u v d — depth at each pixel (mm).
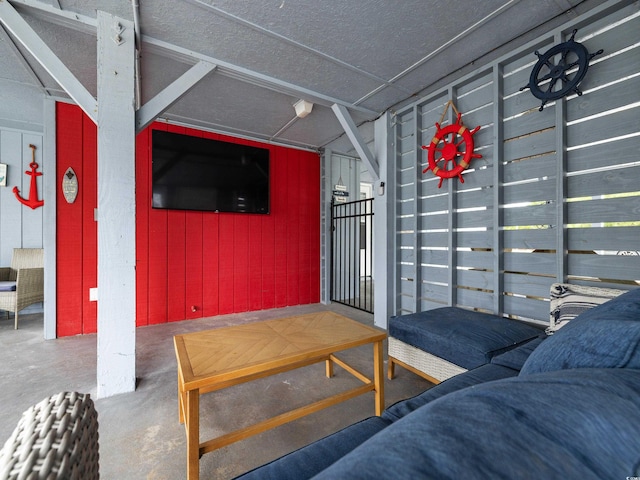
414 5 1754
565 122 1920
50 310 2812
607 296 1547
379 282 3307
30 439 352
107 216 1845
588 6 1766
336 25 1918
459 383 1157
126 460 1308
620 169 1711
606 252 1764
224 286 3832
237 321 3516
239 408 1720
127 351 1889
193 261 3615
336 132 3916
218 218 3791
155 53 2164
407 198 3180
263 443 1432
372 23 1903
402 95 2885
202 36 2012
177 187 3461
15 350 2525
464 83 2555
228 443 1209
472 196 2525
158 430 1514
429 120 2938
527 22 1906
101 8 1783
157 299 3396
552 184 2006
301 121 3525
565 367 611
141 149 3309
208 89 2764
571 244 1912
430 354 1820
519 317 2193
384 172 3236
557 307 1681
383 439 353
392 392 1908
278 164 4285
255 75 2455
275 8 1766
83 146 2982
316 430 1531
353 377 2105
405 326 1976
